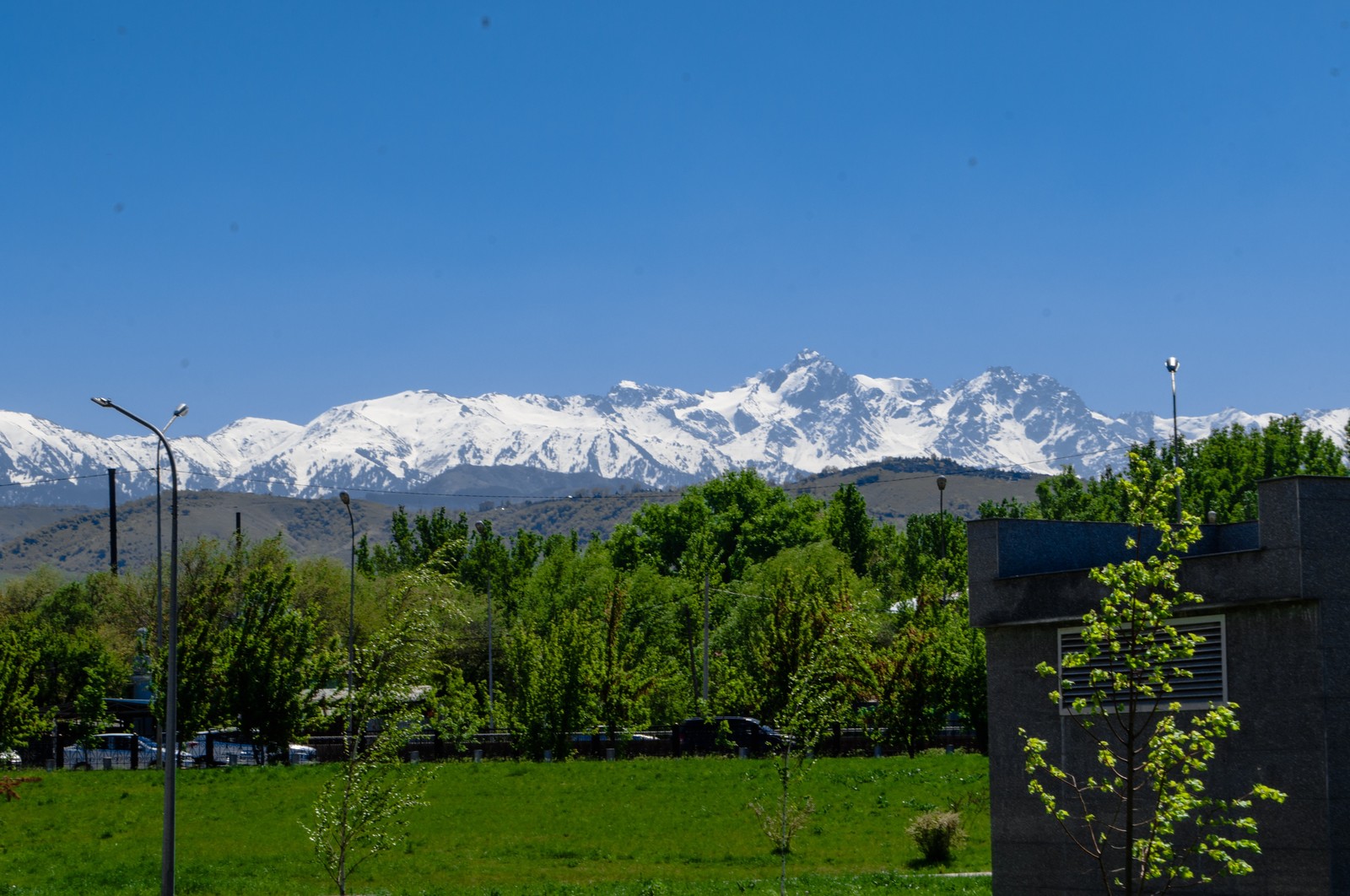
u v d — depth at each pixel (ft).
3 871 143.23
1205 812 77.77
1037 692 86.94
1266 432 364.79
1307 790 74.08
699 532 450.30
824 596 220.23
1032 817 86.58
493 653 298.56
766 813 128.77
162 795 172.86
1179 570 79.77
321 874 138.92
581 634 208.85
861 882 123.65
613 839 151.84
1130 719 65.26
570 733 204.44
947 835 136.15
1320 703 73.92
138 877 138.62
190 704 203.92
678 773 176.24
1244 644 77.30
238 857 146.10
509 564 370.94
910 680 198.59
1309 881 73.61
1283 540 75.15
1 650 209.67
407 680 109.91
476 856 146.82
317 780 176.24
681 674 249.14
